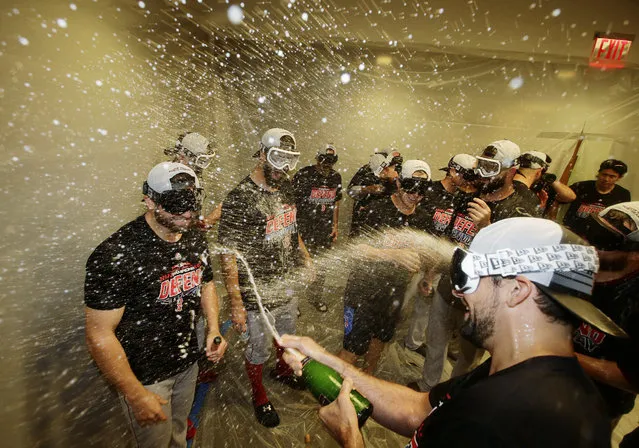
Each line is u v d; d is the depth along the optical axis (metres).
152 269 1.40
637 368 1.29
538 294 0.71
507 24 4.75
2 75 1.44
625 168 3.54
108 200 2.15
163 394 1.51
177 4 3.29
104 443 1.72
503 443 0.58
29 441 1.46
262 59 4.52
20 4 1.54
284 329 2.29
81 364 1.72
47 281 1.61
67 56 1.84
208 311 1.76
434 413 0.76
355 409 0.96
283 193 2.20
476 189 2.45
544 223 0.77
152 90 2.83
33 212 1.56
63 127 1.78
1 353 1.38
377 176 3.45
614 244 1.53
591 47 4.77
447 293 2.20
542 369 0.64
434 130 5.24
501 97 5.05
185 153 2.51
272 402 2.28
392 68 4.93
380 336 2.28
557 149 5.21
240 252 2.04
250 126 4.73
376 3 4.61
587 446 0.57
